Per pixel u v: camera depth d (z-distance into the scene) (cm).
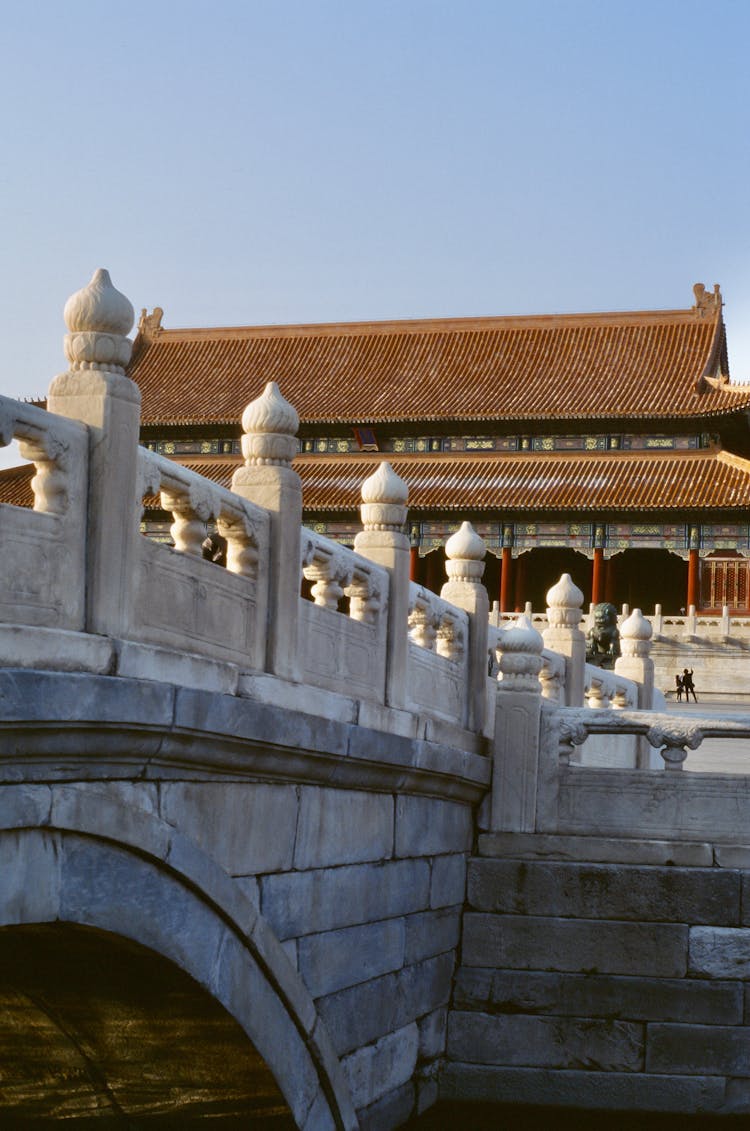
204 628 922
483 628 1485
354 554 1167
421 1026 1288
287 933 1003
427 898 1277
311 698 1045
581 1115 1325
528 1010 1348
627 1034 1330
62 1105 1138
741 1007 1320
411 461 7194
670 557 7394
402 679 1245
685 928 1337
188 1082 1048
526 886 1369
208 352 7944
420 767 1202
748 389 6619
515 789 1402
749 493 6412
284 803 999
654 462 6844
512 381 7281
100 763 777
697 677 5900
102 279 825
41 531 759
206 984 892
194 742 848
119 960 880
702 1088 1310
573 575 7531
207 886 877
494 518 6800
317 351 7806
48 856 746
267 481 1021
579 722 1405
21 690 689
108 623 802
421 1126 1287
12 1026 1055
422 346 7681
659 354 7256
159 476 867
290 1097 1005
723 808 1365
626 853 1363
